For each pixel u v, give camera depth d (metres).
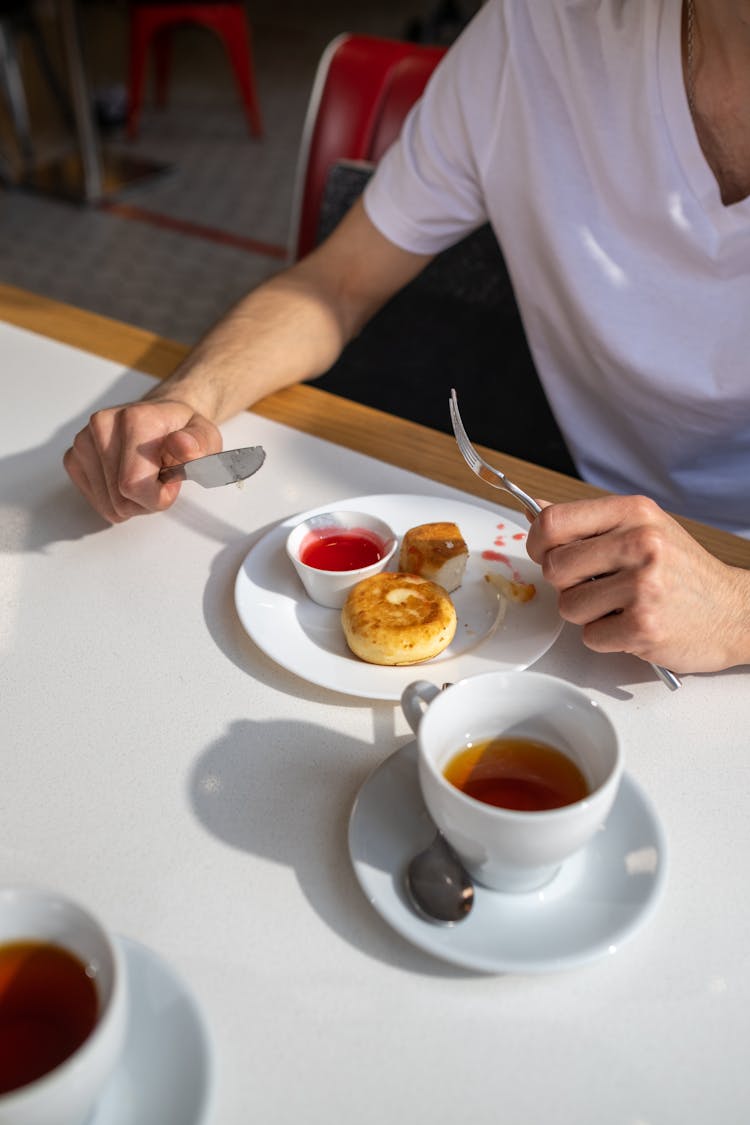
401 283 1.39
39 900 0.48
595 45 1.11
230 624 0.85
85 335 1.27
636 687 0.79
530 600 0.86
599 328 1.20
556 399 1.37
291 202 4.08
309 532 0.89
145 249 3.67
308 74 5.55
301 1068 0.54
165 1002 0.54
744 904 0.63
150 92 5.18
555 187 1.18
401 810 0.66
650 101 1.07
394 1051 0.55
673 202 1.09
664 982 0.58
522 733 0.64
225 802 0.69
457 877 0.61
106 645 0.82
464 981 0.58
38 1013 0.48
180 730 0.74
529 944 0.57
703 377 1.16
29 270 3.49
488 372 1.53
